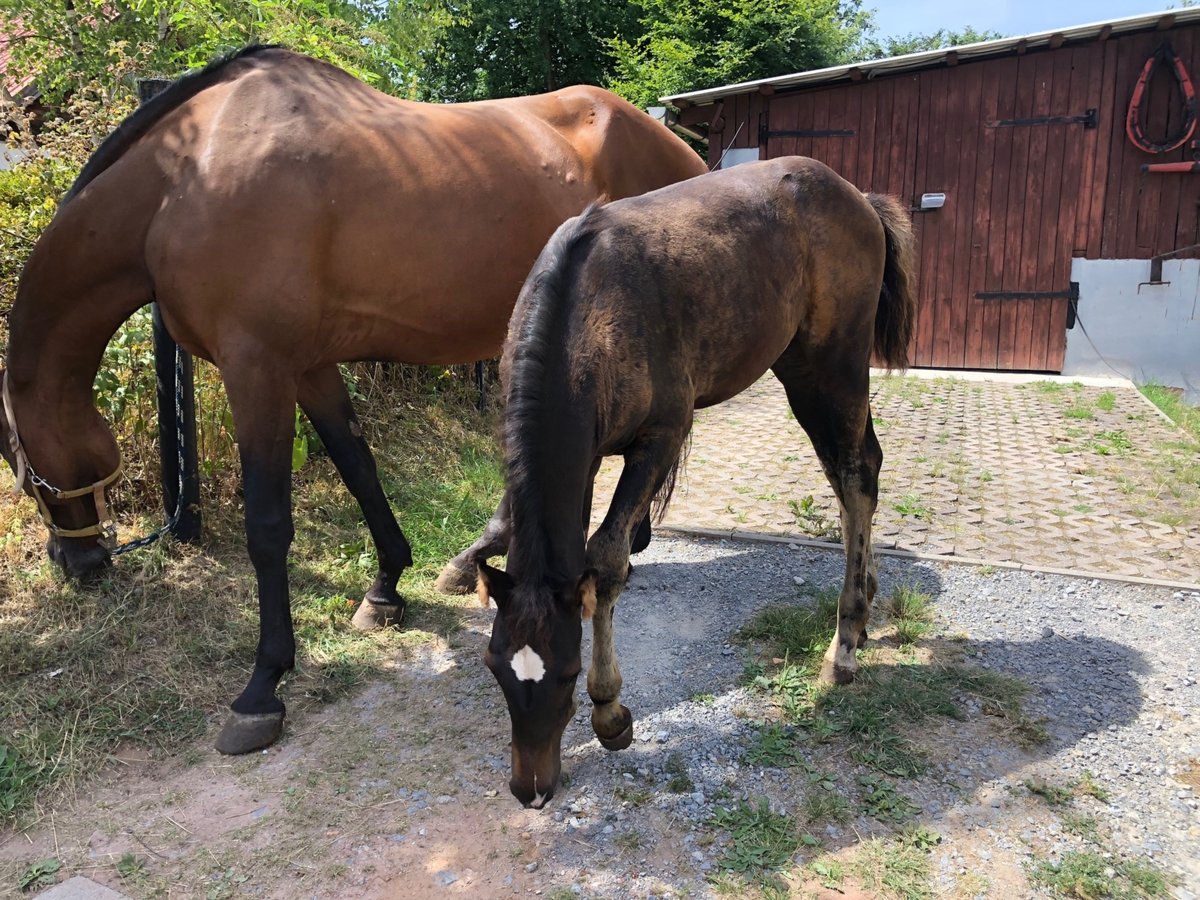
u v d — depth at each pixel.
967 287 8.98
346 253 2.76
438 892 2.05
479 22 17.11
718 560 4.08
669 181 3.80
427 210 2.88
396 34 11.27
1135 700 2.81
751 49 15.06
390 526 3.39
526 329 2.20
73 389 3.11
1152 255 8.34
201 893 2.05
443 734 2.71
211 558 3.83
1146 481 5.11
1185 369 8.48
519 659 1.90
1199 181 8.08
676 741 2.63
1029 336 8.86
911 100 8.77
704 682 2.98
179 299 2.63
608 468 5.75
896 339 3.36
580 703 2.87
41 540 3.80
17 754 2.50
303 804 2.37
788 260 2.87
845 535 3.07
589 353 2.24
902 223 3.32
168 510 3.94
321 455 5.06
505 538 3.72
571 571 2.09
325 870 2.12
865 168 9.06
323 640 3.28
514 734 1.99
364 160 2.78
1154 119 8.12
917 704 2.75
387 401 5.82
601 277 2.37
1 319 4.38
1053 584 3.70
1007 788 2.37
